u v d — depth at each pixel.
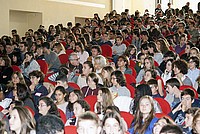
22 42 12.38
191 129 4.54
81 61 10.70
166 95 6.58
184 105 5.48
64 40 13.39
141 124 4.77
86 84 7.68
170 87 6.27
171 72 7.87
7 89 7.70
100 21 16.23
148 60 8.07
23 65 10.35
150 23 15.45
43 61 10.13
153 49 9.86
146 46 9.96
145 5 24.47
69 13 19.44
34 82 7.32
